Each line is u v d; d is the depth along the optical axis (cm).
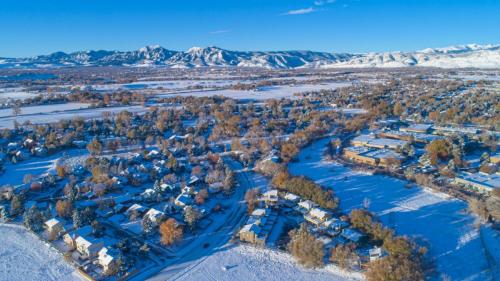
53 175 13612
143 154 16050
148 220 9838
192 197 11800
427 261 8256
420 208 11106
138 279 8000
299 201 11219
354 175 13950
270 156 15388
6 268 8369
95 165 14250
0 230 10125
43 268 8388
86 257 8756
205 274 8169
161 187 12288
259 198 11581
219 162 14638
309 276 7975
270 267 8350
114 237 9719
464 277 7831
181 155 16500
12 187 12225
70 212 10556
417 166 14450
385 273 7156
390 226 10012
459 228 9856
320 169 14712
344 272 8019
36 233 9900
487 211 10125
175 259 8762
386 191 12400
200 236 9769
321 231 9575
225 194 12231
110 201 11381
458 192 12050
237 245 9281
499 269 8000
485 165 13550
